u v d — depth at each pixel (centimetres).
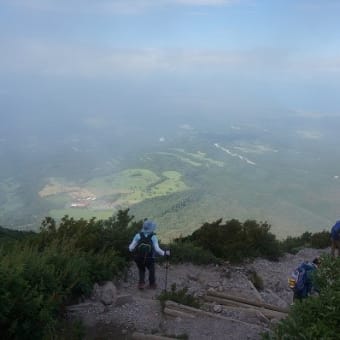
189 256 1105
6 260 663
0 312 532
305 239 1727
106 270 862
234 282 996
